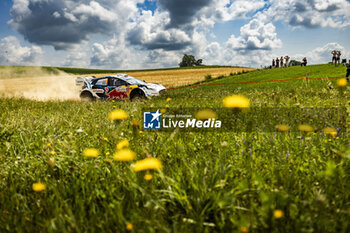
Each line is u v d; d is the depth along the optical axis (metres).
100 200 1.57
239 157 2.21
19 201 1.64
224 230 1.30
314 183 1.66
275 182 1.66
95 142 2.93
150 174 1.57
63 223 1.28
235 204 1.50
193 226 1.31
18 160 2.38
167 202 1.64
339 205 1.38
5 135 3.44
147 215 1.38
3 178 2.02
